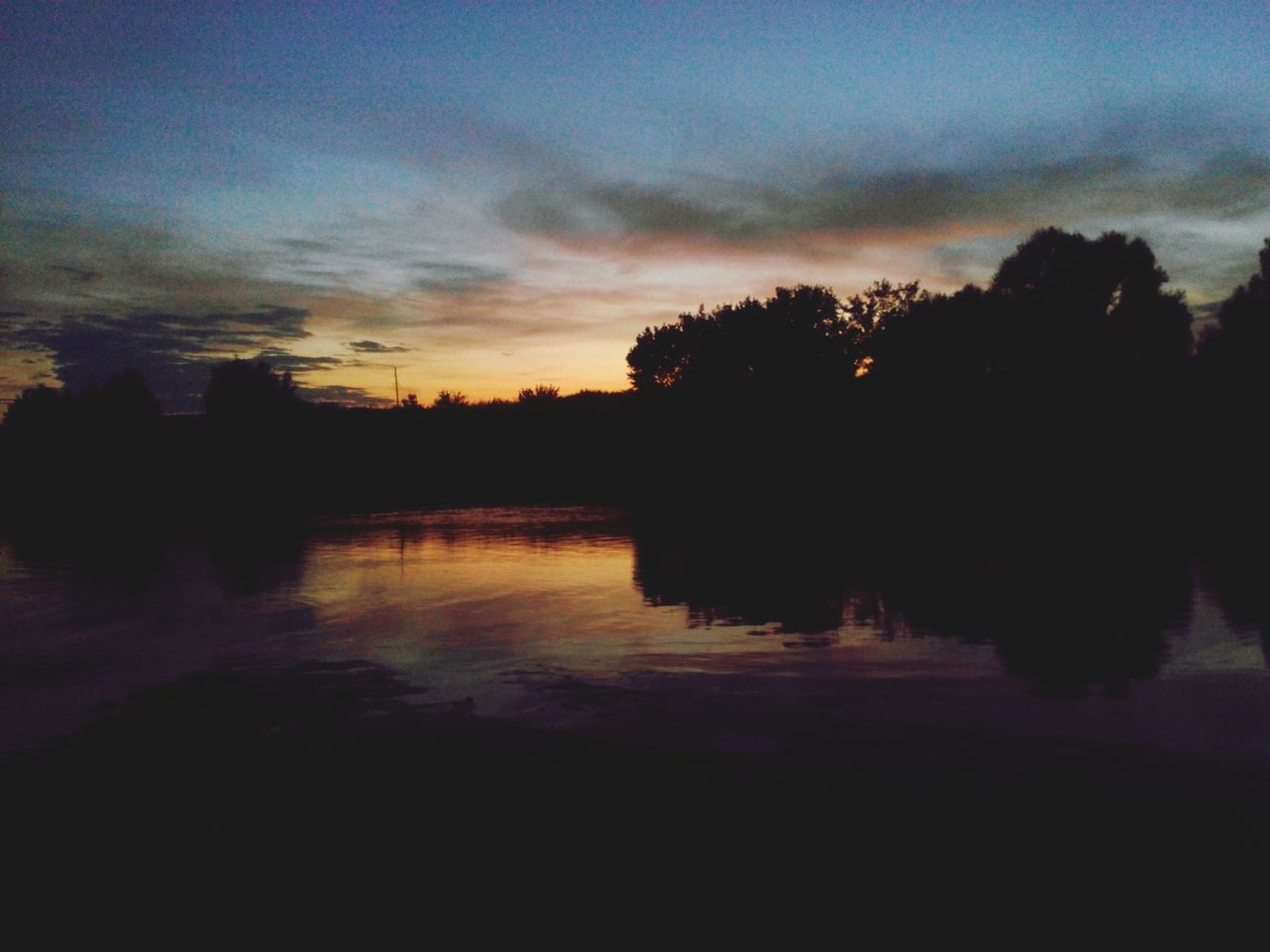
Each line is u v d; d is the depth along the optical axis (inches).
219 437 1684.3
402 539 732.7
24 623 389.4
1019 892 132.5
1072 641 308.8
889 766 187.9
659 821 161.6
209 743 213.6
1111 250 1268.5
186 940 123.6
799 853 147.3
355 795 177.6
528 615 386.3
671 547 636.7
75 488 1483.8
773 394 1417.3
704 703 239.5
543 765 193.2
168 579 519.5
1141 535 627.5
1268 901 127.9
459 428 1745.8
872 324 1406.3
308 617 390.0
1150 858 142.5
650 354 1519.4
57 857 151.9
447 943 121.3
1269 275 1114.7
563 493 1325.0
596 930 123.9
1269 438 1045.8
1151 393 1194.0
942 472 1239.5
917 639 319.0
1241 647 292.7
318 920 128.3
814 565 521.0
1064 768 184.2
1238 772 179.5
